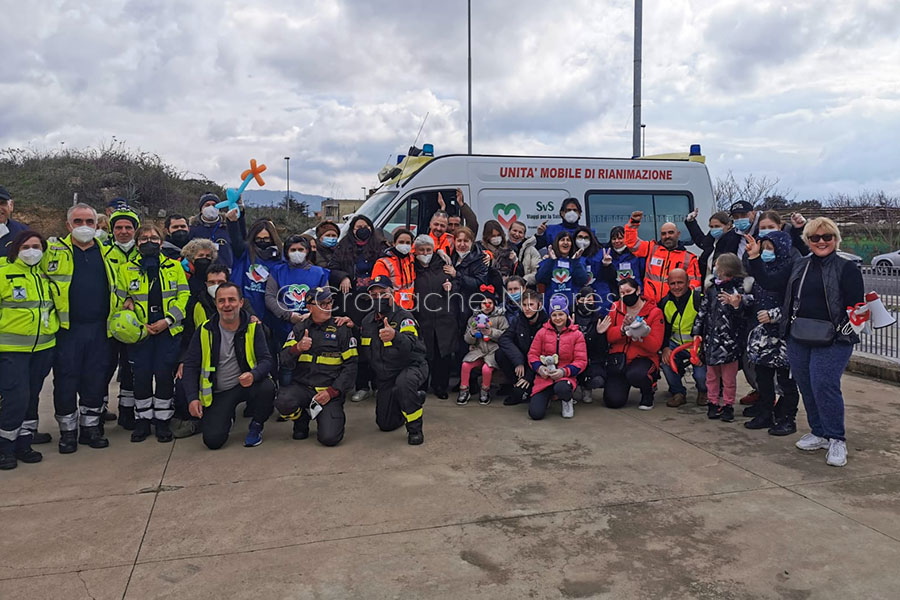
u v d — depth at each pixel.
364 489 4.26
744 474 4.50
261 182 6.02
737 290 5.64
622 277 6.88
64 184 23.41
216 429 5.09
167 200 25.09
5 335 4.61
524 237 7.55
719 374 5.97
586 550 3.40
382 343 5.41
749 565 3.24
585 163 8.45
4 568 3.24
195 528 3.69
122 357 5.61
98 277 5.11
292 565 3.25
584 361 5.96
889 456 4.86
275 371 6.14
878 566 3.22
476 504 4.00
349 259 6.57
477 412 6.26
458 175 7.94
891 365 7.40
